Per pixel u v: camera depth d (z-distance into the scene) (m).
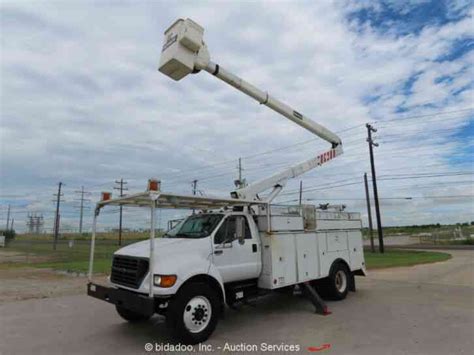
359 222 10.59
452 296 9.50
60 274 15.52
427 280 12.71
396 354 5.06
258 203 7.46
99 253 29.58
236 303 7.45
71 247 38.34
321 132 10.49
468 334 5.98
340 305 8.51
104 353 5.36
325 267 8.81
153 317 7.57
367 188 33.06
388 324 6.69
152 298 5.38
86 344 5.80
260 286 7.46
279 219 7.77
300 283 7.97
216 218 7.11
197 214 7.64
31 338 6.15
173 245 6.22
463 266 17.58
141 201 6.76
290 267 7.78
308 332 6.27
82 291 11.05
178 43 6.70
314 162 10.34
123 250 6.65
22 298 9.95
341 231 9.72
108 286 6.48
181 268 5.73
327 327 6.57
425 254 26.45
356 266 10.02
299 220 8.28
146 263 5.80
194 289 5.82
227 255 6.80
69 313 8.05
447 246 39.75
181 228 7.50
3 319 7.52
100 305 8.92
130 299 5.66
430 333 6.05
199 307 5.84
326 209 9.94
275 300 9.20
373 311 7.81
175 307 5.57
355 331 6.27
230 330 6.50
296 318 7.32
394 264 18.62
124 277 6.19
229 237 7.00
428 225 91.81
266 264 7.41
